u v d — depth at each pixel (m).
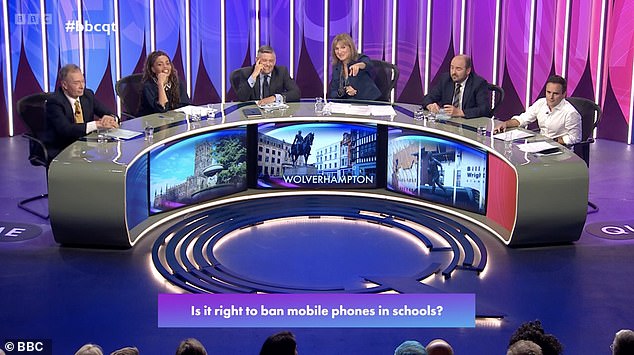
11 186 7.16
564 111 6.55
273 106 6.96
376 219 6.32
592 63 8.80
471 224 6.24
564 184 5.64
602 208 6.71
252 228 6.20
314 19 8.92
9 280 5.21
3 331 4.58
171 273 5.32
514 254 5.70
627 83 8.70
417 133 6.54
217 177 6.60
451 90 7.07
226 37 8.95
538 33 8.81
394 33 8.92
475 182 6.23
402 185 6.73
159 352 4.38
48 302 4.93
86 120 6.58
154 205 6.14
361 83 7.44
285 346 3.04
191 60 8.96
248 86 7.36
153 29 8.84
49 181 5.55
